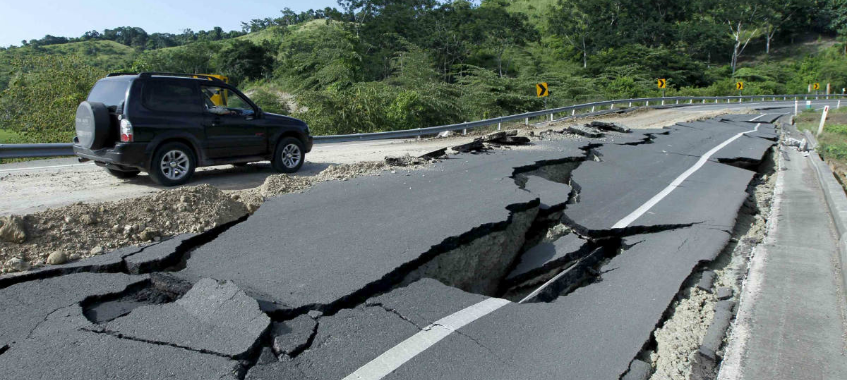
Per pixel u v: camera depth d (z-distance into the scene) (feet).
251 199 20.97
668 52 216.95
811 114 103.30
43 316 11.25
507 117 70.38
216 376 9.40
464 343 11.35
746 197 27.50
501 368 10.51
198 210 17.92
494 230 19.29
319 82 131.13
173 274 13.73
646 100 113.60
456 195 23.06
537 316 13.06
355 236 17.25
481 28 208.74
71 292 12.39
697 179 31.50
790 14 290.76
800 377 10.75
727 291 15.49
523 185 27.32
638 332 12.54
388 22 191.52
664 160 37.52
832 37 293.23
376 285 13.73
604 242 20.90
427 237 17.24
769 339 12.34
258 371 9.75
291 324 11.53
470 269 18.04
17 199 22.43
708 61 265.95
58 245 14.65
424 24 202.49
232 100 29.96
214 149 27.63
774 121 82.07
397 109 80.43
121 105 24.49
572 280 17.02
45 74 65.62
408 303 13.07
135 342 10.37
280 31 309.63
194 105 26.73
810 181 32.32
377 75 156.25
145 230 16.14
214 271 14.11
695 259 17.87
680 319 13.64
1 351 9.98
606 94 147.64
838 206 23.53
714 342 12.37
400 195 22.88
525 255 20.07
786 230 21.72
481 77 117.50
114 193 24.32
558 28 248.73
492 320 12.57
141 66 99.60
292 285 13.32
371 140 54.13
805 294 14.90
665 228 21.48
